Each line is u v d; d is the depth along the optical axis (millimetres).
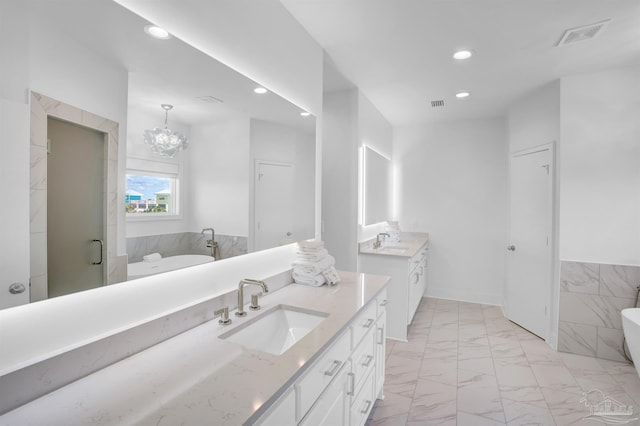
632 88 2752
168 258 1278
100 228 1050
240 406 812
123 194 1125
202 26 1375
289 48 2014
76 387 894
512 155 3746
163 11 1206
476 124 4453
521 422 1984
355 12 2002
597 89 2852
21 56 839
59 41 923
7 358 828
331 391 1318
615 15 2004
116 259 1097
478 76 2990
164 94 1252
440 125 4645
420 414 2061
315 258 2039
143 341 1121
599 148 2844
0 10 796
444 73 2928
